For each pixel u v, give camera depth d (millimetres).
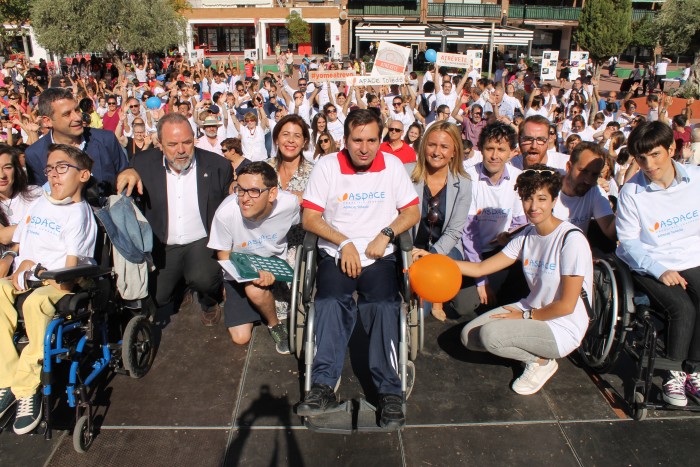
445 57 12484
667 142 3385
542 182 3336
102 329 3461
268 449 3096
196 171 4086
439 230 4242
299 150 4434
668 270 3395
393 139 5973
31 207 3520
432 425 3281
